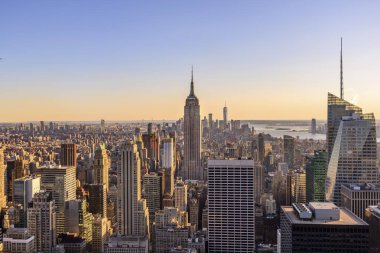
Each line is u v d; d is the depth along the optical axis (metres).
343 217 186.50
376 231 178.38
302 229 176.62
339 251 175.88
